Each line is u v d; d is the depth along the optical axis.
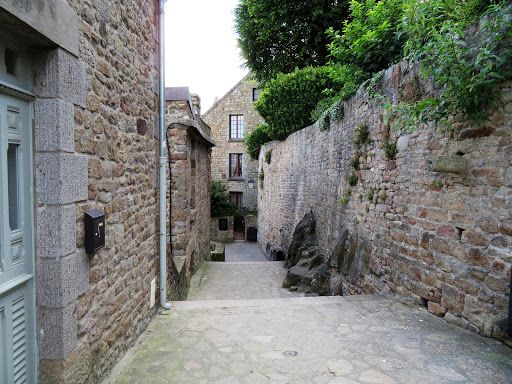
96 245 2.09
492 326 2.82
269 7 12.31
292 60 13.66
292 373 2.41
